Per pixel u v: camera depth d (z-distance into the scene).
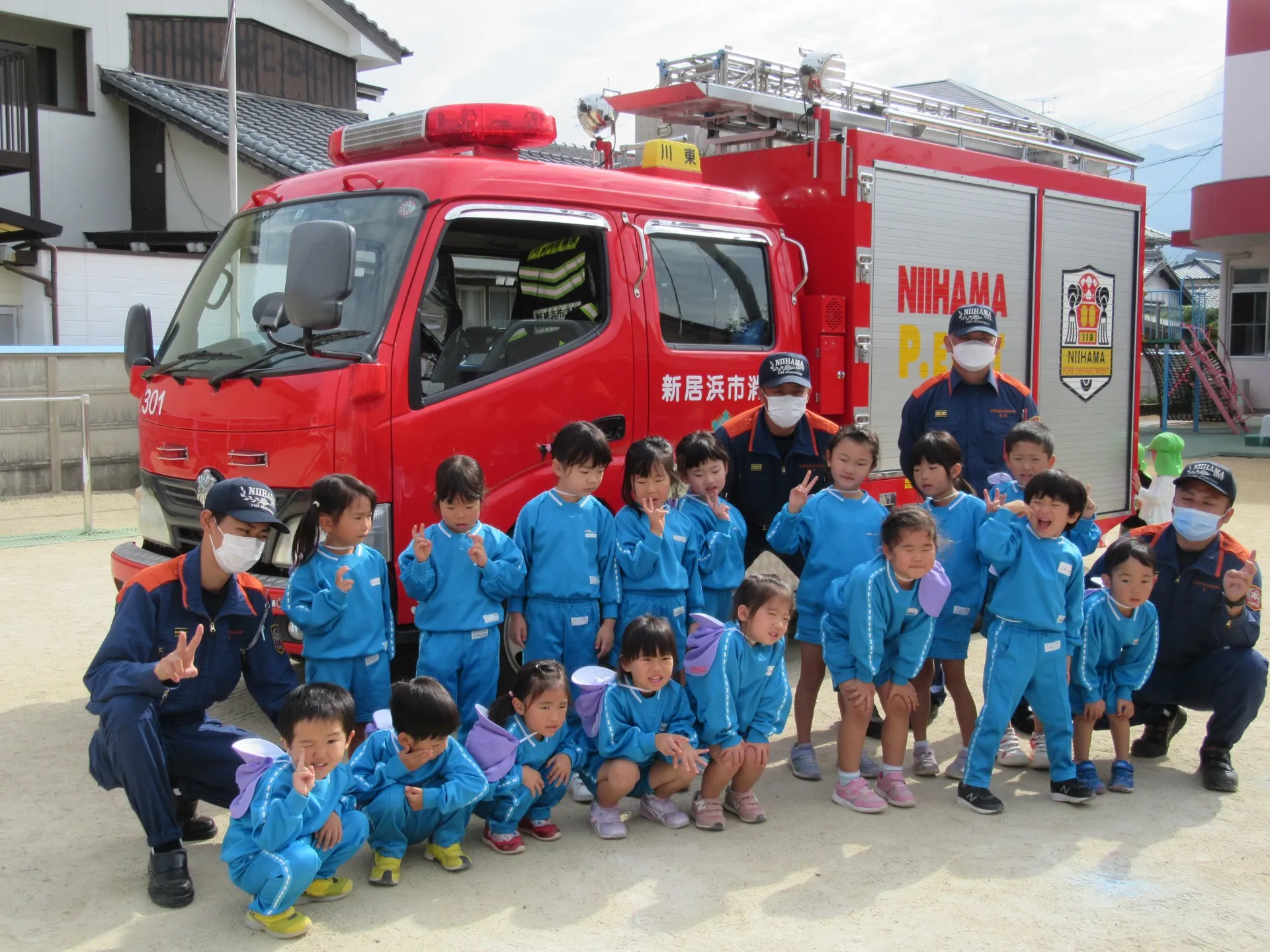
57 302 13.20
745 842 3.96
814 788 4.53
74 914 3.38
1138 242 8.37
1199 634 4.57
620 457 5.33
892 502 6.52
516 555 4.24
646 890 3.56
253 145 14.14
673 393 5.53
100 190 16.14
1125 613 4.45
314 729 3.23
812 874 3.69
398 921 3.34
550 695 3.80
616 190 5.42
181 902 3.43
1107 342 8.15
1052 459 4.80
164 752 3.60
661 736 3.84
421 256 4.70
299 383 4.57
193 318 5.51
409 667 5.03
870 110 6.87
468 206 4.85
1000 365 7.23
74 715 5.25
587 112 6.91
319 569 3.93
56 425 11.81
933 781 4.62
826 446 5.23
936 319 6.73
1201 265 39.72
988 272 7.08
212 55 17.17
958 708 4.75
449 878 3.64
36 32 15.77
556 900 3.49
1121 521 8.48
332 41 18.84
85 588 7.86
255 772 3.29
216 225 15.92
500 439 4.88
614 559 4.46
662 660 3.89
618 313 5.32
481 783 3.64
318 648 3.98
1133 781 4.59
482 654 4.23
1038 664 4.26
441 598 4.17
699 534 4.66
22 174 15.26
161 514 5.30
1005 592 4.31
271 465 4.64
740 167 6.70
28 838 3.93
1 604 7.36
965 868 3.74
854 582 4.21
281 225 5.27
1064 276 7.68
